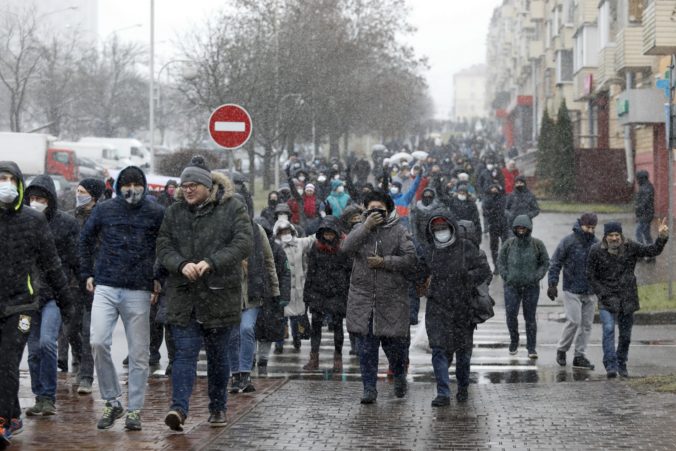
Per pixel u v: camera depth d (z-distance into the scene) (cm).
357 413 1767
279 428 1611
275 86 7362
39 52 12550
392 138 15150
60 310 1540
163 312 2192
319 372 2333
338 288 2303
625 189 7256
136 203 1562
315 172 6862
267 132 7381
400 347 1925
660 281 3784
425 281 1870
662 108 6141
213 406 1592
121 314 1573
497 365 2439
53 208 1773
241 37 7381
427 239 1880
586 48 8719
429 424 1664
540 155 7881
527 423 1669
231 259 1498
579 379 2233
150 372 2275
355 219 2292
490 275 1884
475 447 1473
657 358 2495
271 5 7912
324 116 9638
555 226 5772
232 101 7250
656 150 6316
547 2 12581
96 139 12350
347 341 2852
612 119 8194
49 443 1456
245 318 2003
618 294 2223
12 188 1410
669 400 1858
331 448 1463
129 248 1559
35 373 1716
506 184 6225
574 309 2380
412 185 4294
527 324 2542
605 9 7562
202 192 1510
